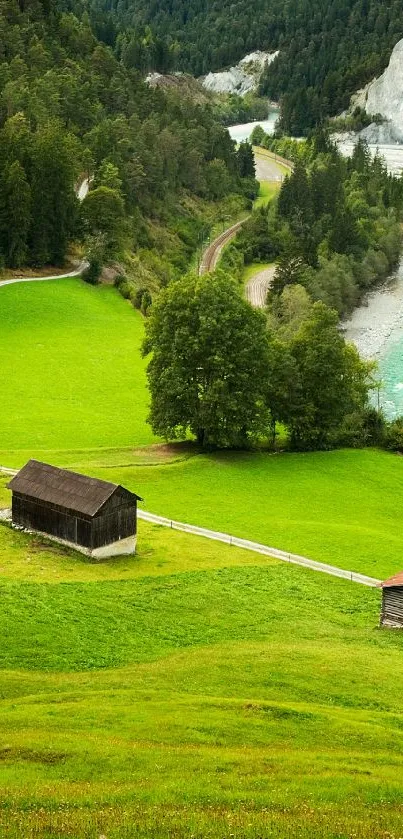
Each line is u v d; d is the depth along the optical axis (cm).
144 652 5219
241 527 8075
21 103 19962
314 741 4009
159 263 19250
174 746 3812
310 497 9300
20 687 4494
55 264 17575
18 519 7294
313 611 6250
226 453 10612
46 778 3434
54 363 13562
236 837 3059
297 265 18812
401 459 11088
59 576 6353
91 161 19675
